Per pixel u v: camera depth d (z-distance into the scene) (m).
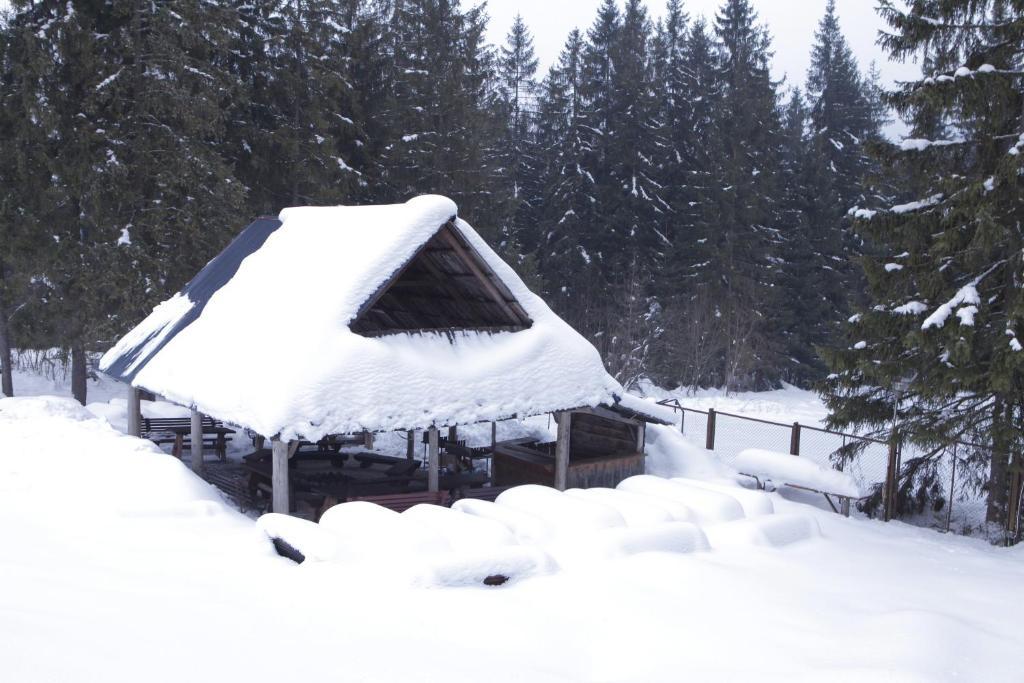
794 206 48.97
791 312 46.12
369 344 12.97
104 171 23.56
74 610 6.71
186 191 25.83
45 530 9.79
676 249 45.09
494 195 39.56
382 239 13.47
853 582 10.16
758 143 48.00
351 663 6.18
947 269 15.92
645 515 11.20
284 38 31.06
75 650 5.66
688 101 52.50
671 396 39.19
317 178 31.09
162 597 7.51
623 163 46.88
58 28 22.50
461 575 8.61
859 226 16.55
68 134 23.56
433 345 14.06
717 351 42.91
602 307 44.41
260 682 5.58
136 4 24.05
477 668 6.34
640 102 47.41
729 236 43.34
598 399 15.66
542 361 15.05
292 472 15.46
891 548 13.00
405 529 9.18
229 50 28.06
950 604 9.55
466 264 14.68
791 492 18.05
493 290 14.89
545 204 48.84
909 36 15.55
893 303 16.38
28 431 14.61
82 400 25.69
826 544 12.18
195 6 25.14
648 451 18.98
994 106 14.79
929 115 15.67
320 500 13.42
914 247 16.14
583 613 8.01
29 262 23.97
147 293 23.84
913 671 6.59
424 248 14.73
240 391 12.50
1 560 8.23
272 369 12.39
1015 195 14.57
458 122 38.03
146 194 25.53
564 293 45.28
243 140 29.86
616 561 9.78
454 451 18.58
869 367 16.06
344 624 7.24
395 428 12.70
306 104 32.25
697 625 7.77
